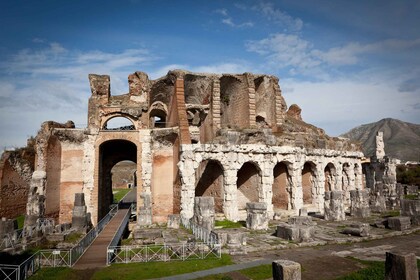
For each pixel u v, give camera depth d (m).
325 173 45.53
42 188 31.34
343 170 46.69
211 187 36.78
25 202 37.53
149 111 44.22
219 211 34.88
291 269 10.77
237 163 34.16
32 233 24.25
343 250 20.45
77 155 37.28
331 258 18.47
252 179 37.22
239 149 34.25
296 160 37.84
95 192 36.78
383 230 26.25
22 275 15.20
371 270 15.35
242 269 16.09
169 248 19.47
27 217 27.19
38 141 33.84
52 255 18.78
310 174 41.94
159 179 37.97
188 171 32.38
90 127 37.44
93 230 25.16
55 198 35.38
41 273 15.98
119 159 46.22
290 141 39.03
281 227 23.91
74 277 15.44
